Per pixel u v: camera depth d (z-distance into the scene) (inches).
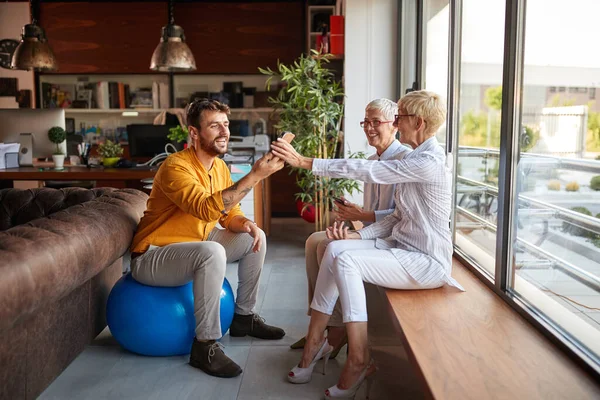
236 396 99.2
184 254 108.6
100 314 126.0
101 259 100.0
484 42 129.0
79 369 109.5
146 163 231.9
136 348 114.0
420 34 197.9
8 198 142.2
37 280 77.8
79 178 208.2
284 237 250.8
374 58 228.2
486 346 82.0
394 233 105.5
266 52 314.7
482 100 130.6
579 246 80.5
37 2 309.6
